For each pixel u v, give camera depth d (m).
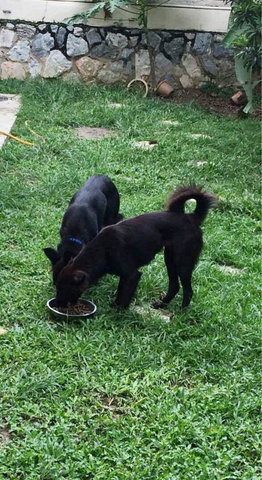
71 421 2.71
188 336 3.43
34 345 3.17
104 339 3.25
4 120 6.71
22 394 2.80
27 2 8.28
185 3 8.42
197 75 8.61
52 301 3.49
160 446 2.60
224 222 4.86
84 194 4.06
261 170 5.93
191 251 3.61
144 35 8.47
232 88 8.62
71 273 3.41
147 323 3.47
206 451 2.58
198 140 6.51
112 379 2.97
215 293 3.88
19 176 5.36
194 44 8.52
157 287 3.88
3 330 3.26
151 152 6.11
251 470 2.51
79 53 8.43
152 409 2.79
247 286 3.98
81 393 2.89
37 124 6.74
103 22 8.38
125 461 2.52
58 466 2.44
